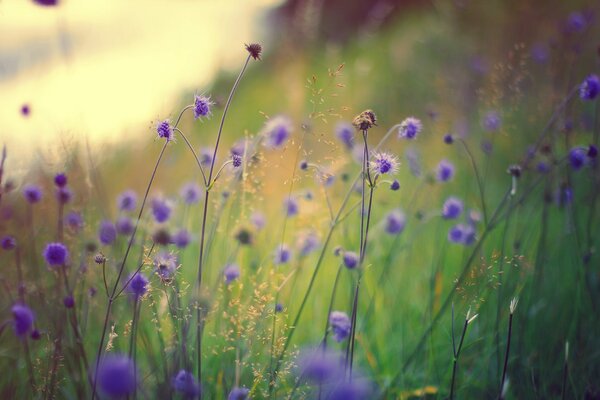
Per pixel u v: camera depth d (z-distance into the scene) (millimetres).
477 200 1956
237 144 1675
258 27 3348
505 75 1919
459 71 2672
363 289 1770
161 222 1668
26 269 1661
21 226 1730
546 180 1718
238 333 1487
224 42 2512
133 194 1765
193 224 1842
